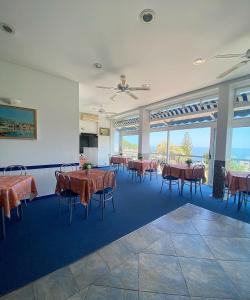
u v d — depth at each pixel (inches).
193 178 159.3
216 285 59.2
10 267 65.2
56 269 64.8
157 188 185.9
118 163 283.0
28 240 83.4
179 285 58.9
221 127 155.2
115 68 129.1
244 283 60.3
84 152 311.4
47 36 92.0
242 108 153.9
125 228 96.9
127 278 61.6
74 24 82.2
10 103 126.3
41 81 140.6
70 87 157.1
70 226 98.0
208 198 152.9
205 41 94.1
